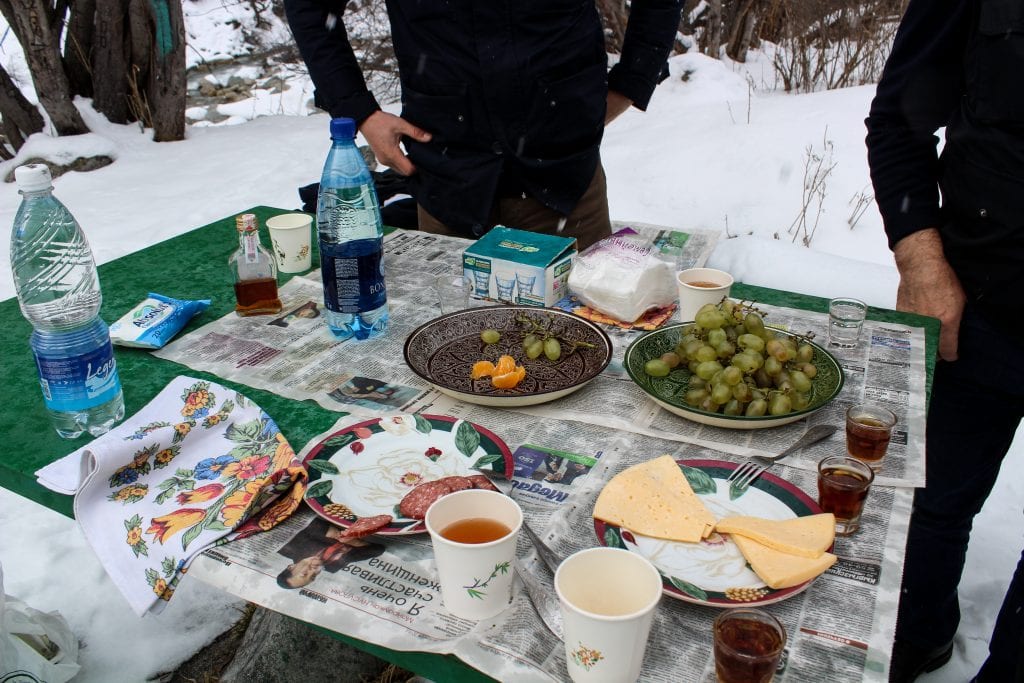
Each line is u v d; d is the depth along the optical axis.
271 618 2.20
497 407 1.67
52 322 1.49
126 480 1.43
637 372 1.70
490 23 2.41
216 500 1.36
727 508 1.32
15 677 1.80
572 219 2.79
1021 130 1.70
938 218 1.96
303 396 1.71
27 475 1.45
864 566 1.21
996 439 2.01
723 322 1.64
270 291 2.08
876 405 1.61
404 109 2.69
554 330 1.92
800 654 1.05
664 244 2.50
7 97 6.80
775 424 1.54
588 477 1.43
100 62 7.16
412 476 1.42
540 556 1.23
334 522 1.31
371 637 1.10
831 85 7.55
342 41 2.66
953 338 1.94
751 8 8.64
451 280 2.26
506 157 2.57
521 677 1.03
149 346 1.91
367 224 1.86
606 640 0.94
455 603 1.12
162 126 7.23
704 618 1.12
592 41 2.57
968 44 1.77
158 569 1.26
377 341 1.95
